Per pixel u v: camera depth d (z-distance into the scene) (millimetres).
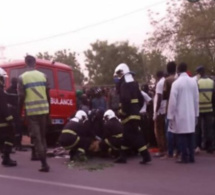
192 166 6746
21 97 6434
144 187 5312
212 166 6734
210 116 8109
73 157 7285
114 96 9031
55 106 9773
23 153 8406
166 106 7480
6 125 6715
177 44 23516
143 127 8766
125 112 6887
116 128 7066
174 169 6492
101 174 6152
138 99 7102
